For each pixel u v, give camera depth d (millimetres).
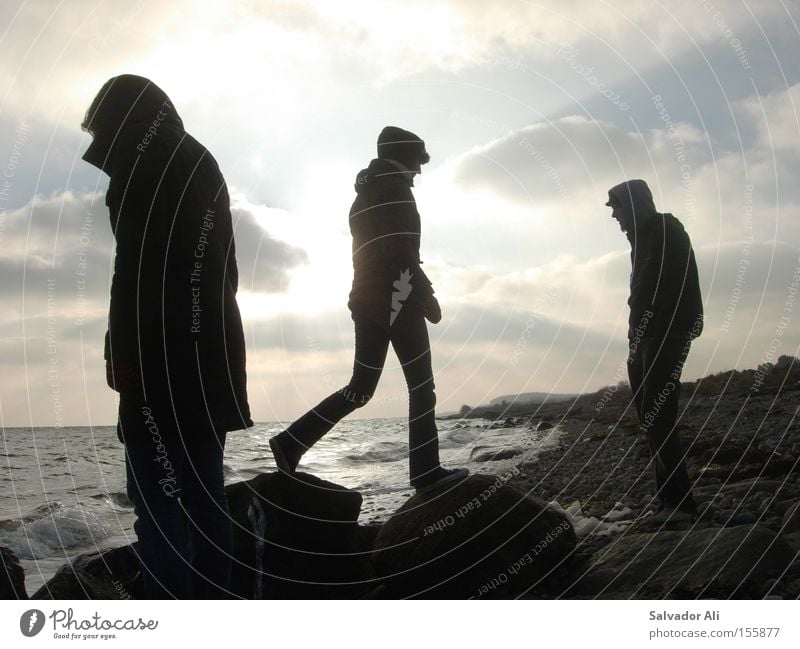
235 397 3037
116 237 2805
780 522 4199
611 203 4945
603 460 8039
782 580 3283
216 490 2990
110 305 2787
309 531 3775
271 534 3746
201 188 3045
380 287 3959
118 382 2752
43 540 6906
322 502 3848
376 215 4047
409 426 4082
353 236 4145
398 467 10430
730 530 3607
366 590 3787
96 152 3074
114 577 3887
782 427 7828
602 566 3713
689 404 10391
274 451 3885
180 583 2799
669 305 4555
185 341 2836
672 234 4633
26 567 6004
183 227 2889
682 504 4492
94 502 8898
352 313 4059
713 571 3328
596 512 5312
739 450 6168
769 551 3420
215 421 2936
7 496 9422
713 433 7777
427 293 4090
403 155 4207
